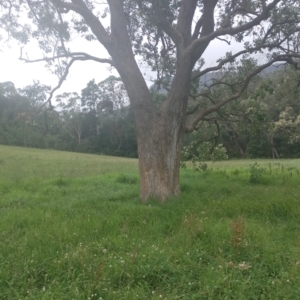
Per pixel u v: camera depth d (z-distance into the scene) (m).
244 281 4.48
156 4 9.37
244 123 14.23
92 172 19.02
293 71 12.90
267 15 9.55
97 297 4.29
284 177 13.03
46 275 4.75
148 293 4.38
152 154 9.10
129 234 6.30
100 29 9.61
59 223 6.95
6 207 9.38
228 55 11.49
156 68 12.27
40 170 20.06
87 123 63.09
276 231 6.43
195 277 4.74
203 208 7.81
